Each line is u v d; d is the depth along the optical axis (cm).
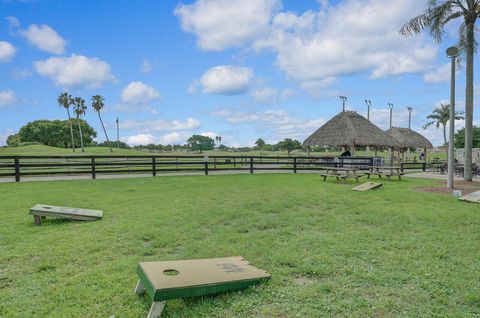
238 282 306
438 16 1302
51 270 373
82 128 8444
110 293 308
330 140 2158
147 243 475
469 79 1273
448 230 539
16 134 8344
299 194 928
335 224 576
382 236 500
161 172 1786
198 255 413
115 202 799
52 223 587
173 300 291
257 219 616
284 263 387
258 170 1988
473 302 291
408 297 300
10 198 865
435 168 2259
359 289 317
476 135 4391
